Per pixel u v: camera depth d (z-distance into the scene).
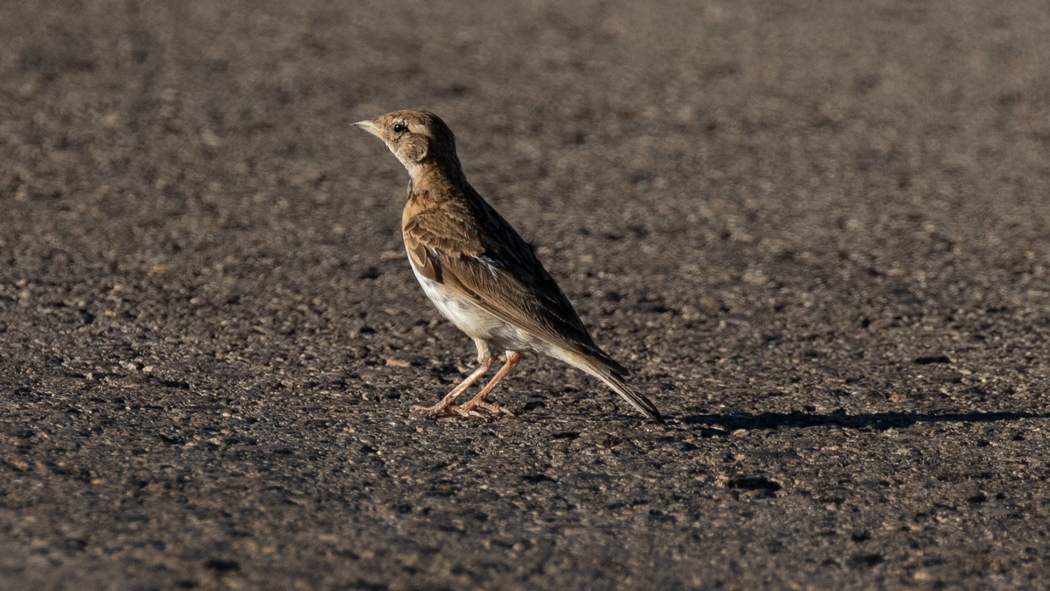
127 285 12.46
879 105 22.94
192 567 6.26
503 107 21.84
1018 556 6.96
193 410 9.05
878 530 7.31
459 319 9.38
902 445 8.82
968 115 22.34
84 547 6.39
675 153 19.50
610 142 20.03
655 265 14.06
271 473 7.76
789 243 15.02
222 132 19.34
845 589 6.50
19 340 10.59
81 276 12.63
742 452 8.63
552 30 28.53
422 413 9.36
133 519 6.82
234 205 15.82
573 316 9.27
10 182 16.14
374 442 8.60
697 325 12.08
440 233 9.49
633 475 8.13
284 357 10.66
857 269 14.00
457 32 27.86
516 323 9.04
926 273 13.84
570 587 6.38
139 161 17.58
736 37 28.45
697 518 7.43
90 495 7.12
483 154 19.05
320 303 12.27
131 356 10.39
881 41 28.39
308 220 15.34
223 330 11.30
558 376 10.45
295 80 22.73
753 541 7.10
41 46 23.98
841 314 12.42
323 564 6.43
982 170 18.84
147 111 20.19
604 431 9.05
